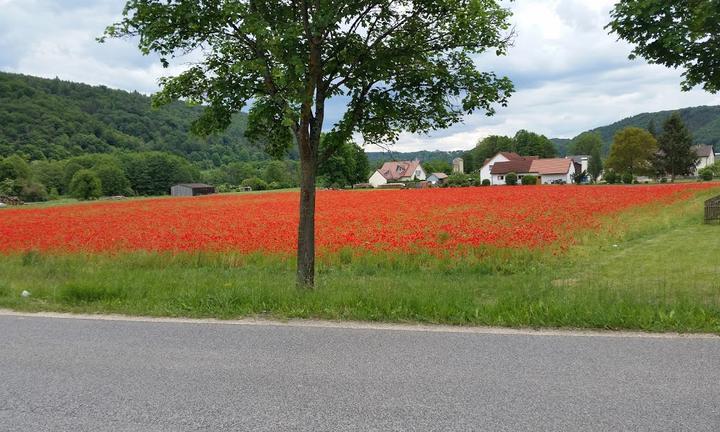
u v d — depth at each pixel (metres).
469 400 3.67
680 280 8.94
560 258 11.73
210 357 4.77
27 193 86.12
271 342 5.23
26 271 10.79
